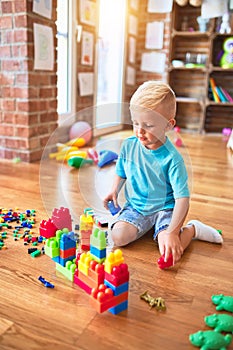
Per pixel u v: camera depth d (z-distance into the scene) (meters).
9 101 2.05
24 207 1.33
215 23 3.54
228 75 3.68
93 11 2.83
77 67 2.72
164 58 3.71
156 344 0.65
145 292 0.81
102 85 3.39
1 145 2.15
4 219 1.19
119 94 3.55
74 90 2.69
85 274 0.78
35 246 1.03
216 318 0.70
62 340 0.65
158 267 0.93
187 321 0.72
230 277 0.90
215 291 0.83
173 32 3.57
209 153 2.52
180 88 3.85
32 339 0.65
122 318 0.72
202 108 3.58
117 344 0.65
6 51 1.98
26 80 1.97
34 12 1.95
